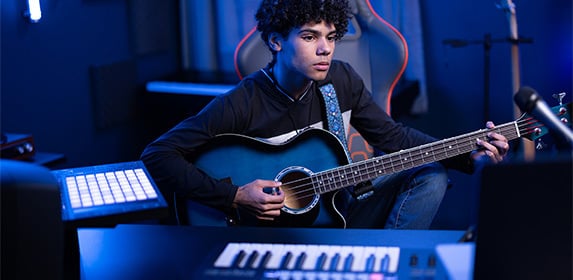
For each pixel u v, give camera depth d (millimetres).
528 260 1192
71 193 1549
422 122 4078
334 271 1412
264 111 2303
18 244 1279
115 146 3951
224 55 4203
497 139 2205
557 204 1152
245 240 1613
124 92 3916
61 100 3590
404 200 2311
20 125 3379
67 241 1519
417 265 1431
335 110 2355
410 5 3795
